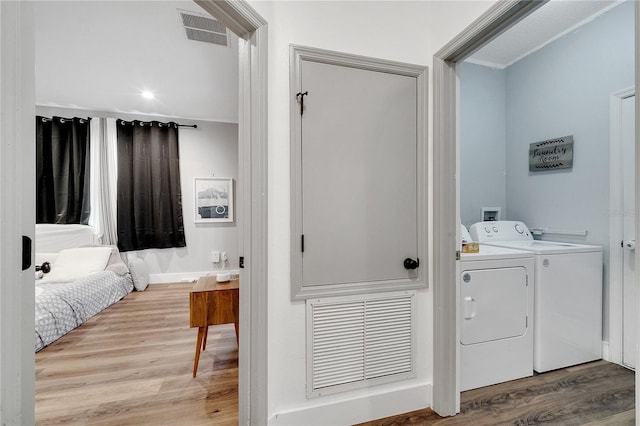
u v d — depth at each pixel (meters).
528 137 2.73
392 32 1.59
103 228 4.10
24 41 0.64
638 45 0.73
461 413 1.59
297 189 1.43
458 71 1.61
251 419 1.28
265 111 1.27
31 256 0.67
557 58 2.49
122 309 3.29
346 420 1.48
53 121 3.88
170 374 1.97
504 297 1.90
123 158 4.20
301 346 1.44
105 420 1.53
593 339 2.14
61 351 2.30
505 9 1.20
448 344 1.56
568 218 2.42
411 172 1.63
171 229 4.46
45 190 3.85
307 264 1.46
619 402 1.69
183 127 4.56
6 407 0.61
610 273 2.16
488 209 2.84
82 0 1.98
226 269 4.73
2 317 0.59
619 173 2.12
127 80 3.23
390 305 1.59
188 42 2.50
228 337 2.60
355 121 1.53
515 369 1.92
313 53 1.45
